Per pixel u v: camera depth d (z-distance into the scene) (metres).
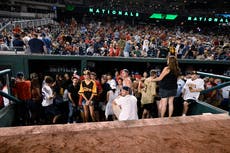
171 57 3.70
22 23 15.45
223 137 1.19
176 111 5.08
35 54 5.34
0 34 10.39
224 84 3.72
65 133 1.19
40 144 1.06
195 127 1.33
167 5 47.59
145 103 4.85
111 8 37.50
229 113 1.77
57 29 20.55
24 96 4.42
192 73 4.52
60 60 5.91
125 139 1.13
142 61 6.01
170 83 3.73
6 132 1.23
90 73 4.73
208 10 48.16
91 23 35.59
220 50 10.25
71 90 4.95
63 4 38.25
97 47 9.55
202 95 5.17
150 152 1.00
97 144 1.07
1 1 30.75
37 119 4.63
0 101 4.22
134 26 39.69
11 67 5.12
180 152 1.01
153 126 1.33
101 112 5.33
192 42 13.96
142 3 44.91
